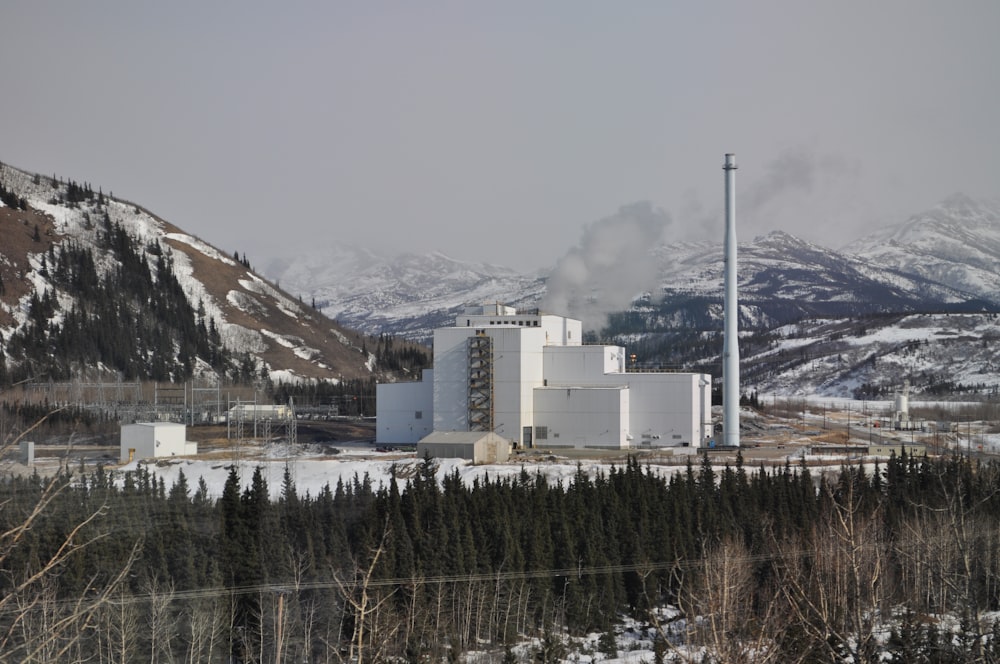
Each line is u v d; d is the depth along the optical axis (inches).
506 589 4827.8
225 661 4379.9
